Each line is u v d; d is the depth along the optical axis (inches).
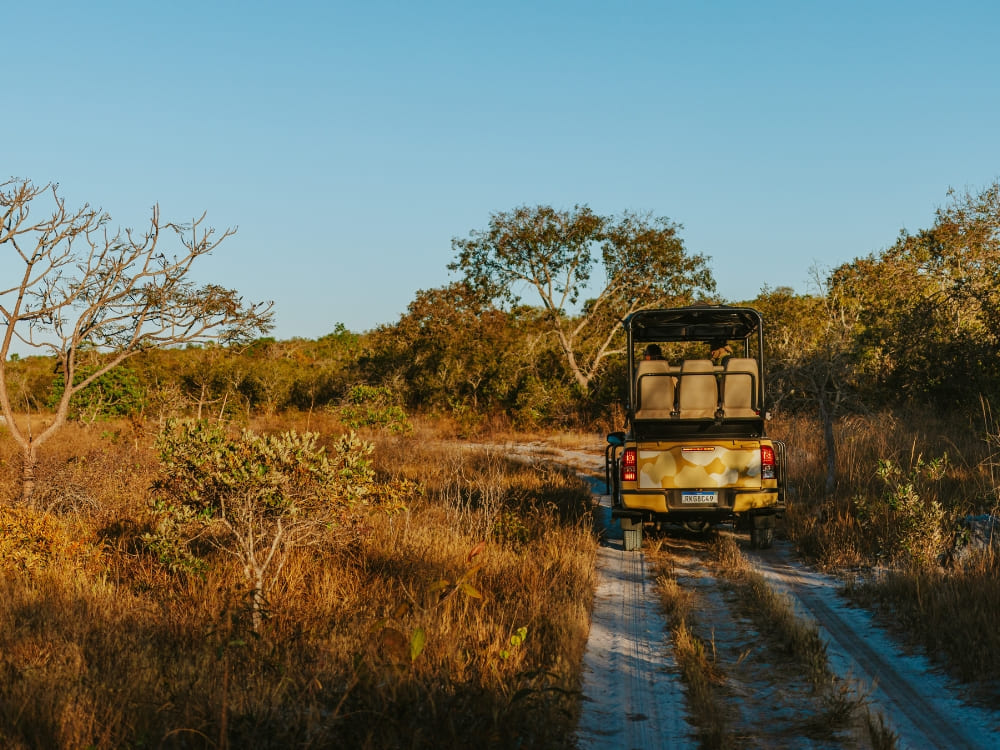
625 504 394.9
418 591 283.7
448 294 1531.7
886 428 602.5
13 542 321.4
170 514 289.4
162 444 278.2
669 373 401.7
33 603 271.0
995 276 741.3
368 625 243.3
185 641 236.7
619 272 1363.2
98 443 773.3
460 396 1461.6
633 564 377.4
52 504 440.8
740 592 315.9
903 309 751.7
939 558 324.8
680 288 1370.6
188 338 482.3
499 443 1128.8
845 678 223.5
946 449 541.6
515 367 1391.5
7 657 217.9
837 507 427.2
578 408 1278.3
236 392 1336.1
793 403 557.9
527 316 1412.4
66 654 219.5
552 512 474.9
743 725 195.8
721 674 230.7
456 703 176.9
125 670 209.3
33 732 170.1
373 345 1605.6
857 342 659.4
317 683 195.8
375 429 1085.1
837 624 273.3
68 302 457.7
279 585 286.5
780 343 556.7
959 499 411.5
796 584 330.6
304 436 279.7
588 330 1414.9
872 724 187.6
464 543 365.4
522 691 173.9
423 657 211.2
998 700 201.8
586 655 247.9
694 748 183.3
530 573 316.2
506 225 1346.0
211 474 273.4
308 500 280.7
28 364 1824.6
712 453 390.6
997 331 689.6
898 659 237.9
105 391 1006.4
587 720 199.5
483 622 251.8
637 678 229.1
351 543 339.0
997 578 275.0
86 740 166.7
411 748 163.3
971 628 237.3
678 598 301.9
